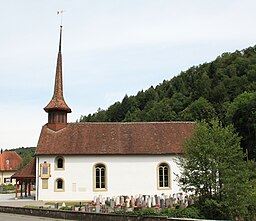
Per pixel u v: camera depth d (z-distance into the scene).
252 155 71.19
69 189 51.09
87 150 52.00
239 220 31.08
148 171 52.00
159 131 55.84
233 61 131.00
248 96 78.88
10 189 89.38
